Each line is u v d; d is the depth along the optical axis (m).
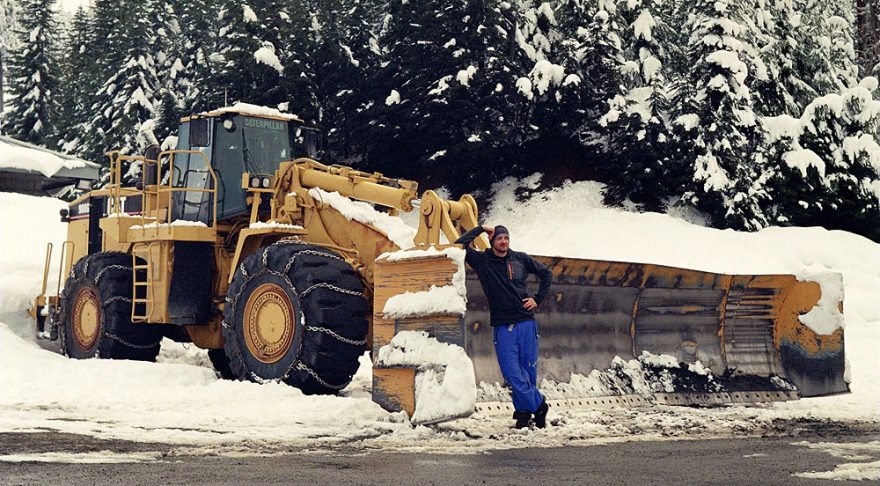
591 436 7.19
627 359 9.41
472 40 32.22
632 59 31.41
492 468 5.48
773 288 10.27
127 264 12.58
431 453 6.14
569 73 30.83
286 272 9.62
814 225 27.33
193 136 11.42
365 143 33.97
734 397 9.66
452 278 7.46
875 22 30.98
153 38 44.53
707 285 9.86
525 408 7.50
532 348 7.61
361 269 10.11
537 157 32.69
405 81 33.66
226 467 5.35
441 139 32.97
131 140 40.16
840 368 10.41
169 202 11.72
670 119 28.75
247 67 34.97
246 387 9.23
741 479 5.19
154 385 9.98
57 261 17.75
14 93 53.22
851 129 26.95
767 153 27.14
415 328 7.68
